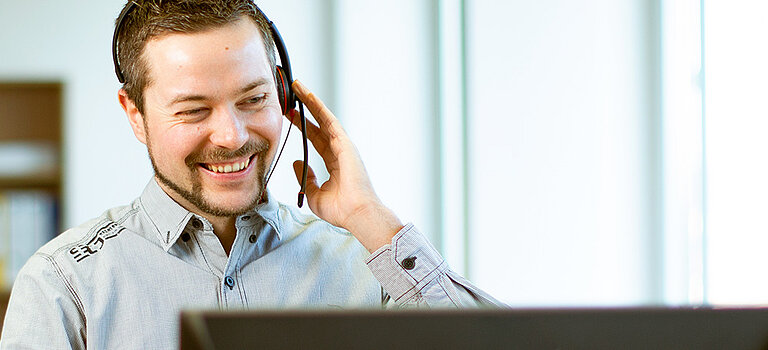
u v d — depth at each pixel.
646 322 1.18
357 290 2.07
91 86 5.17
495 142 4.65
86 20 5.18
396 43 5.19
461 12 4.72
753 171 3.90
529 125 4.62
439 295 1.88
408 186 5.17
